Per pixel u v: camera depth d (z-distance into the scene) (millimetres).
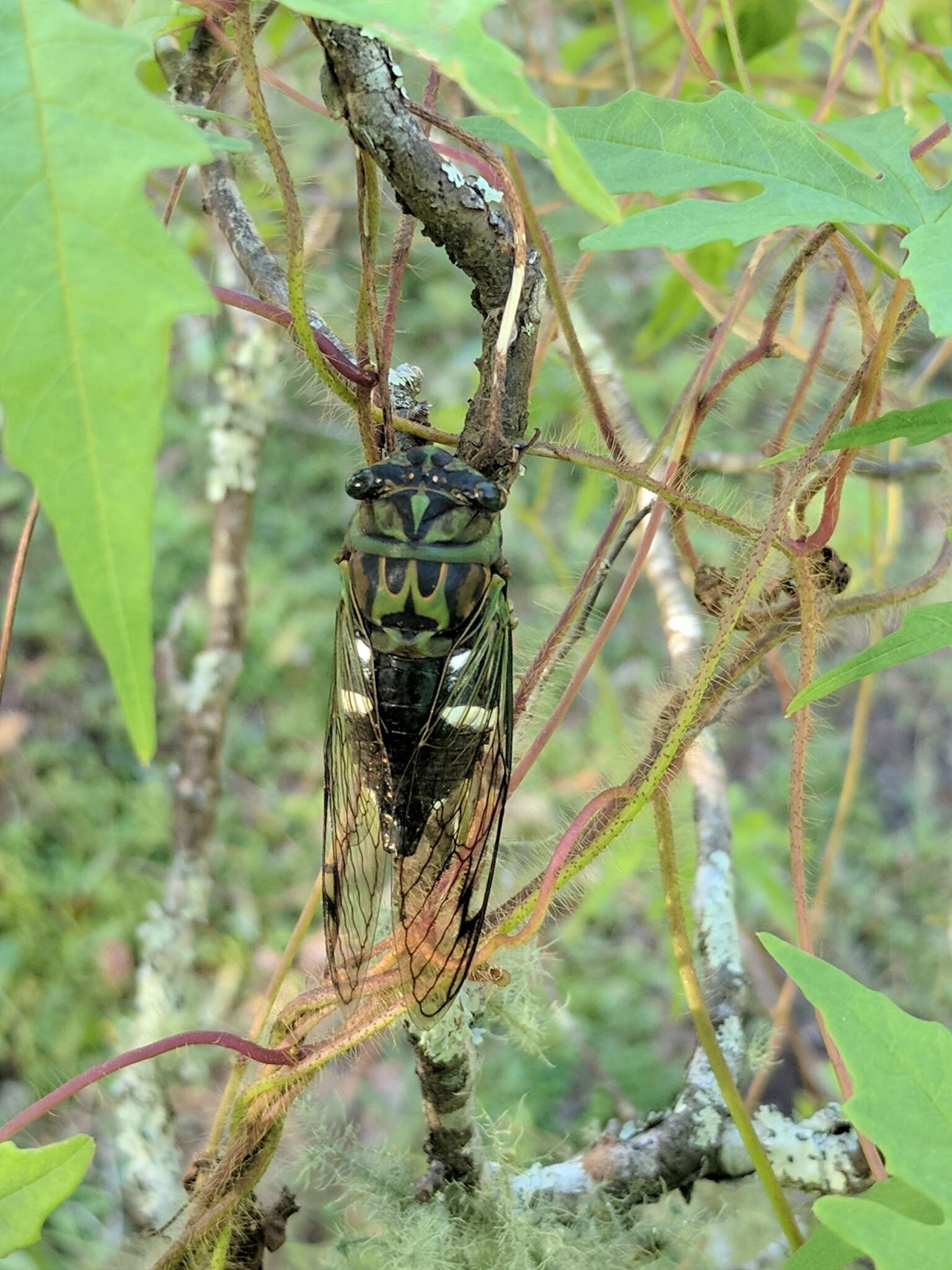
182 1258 95
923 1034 59
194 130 48
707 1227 106
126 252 45
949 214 62
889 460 154
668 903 97
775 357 106
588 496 184
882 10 147
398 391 98
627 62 156
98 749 330
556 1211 102
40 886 290
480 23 48
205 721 164
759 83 168
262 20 97
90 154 47
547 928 185
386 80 70
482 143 74
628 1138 107
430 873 92
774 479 105
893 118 79
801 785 94
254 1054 87
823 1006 59
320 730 337
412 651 94
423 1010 85
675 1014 134
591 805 86
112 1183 225
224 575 167
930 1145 57
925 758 337
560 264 194
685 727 85
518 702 102
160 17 94
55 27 49
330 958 95
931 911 303
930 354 167
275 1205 101
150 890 293
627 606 347
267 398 165
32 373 45
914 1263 52
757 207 68
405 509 92
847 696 352
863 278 128
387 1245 98
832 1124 105
